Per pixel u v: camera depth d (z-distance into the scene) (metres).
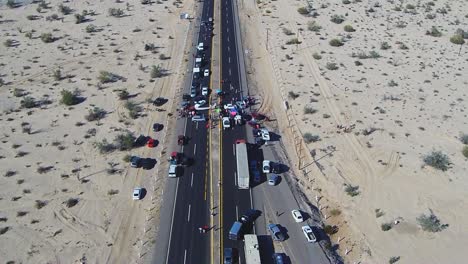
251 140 87.56
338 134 89.50
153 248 64.75
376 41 130.62
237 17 146.50
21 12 150.50
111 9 149.38
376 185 76.94
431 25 142.50
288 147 86.31
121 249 64.62
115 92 103.81
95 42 129.00
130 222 69.12
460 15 150.88
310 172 80.06
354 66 115.50
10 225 68.19
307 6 156.50
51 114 95.44
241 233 66.06
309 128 91.50
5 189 74.88
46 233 66.94
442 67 115.38
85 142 86.69
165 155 83.44
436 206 72.56
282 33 135.00
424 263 63.03
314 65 115.94
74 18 145.50
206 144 86.25
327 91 104.19
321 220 70.44
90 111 94.81
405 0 164.25
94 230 67.62
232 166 80.62
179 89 105.38
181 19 145.12
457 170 80.00
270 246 65.00
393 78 109.81
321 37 132.38
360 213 71.38
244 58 119.94
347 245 66.12
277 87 106.25
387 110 96.88
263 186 76.31
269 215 70.38
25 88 105.31
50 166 80.25
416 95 102.50
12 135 88.44
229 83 107.75
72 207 71.56
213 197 73.75
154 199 73.44
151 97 102.06
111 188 75.62
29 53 122.25
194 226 68.31
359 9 155.12
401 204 73.00
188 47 126.25
